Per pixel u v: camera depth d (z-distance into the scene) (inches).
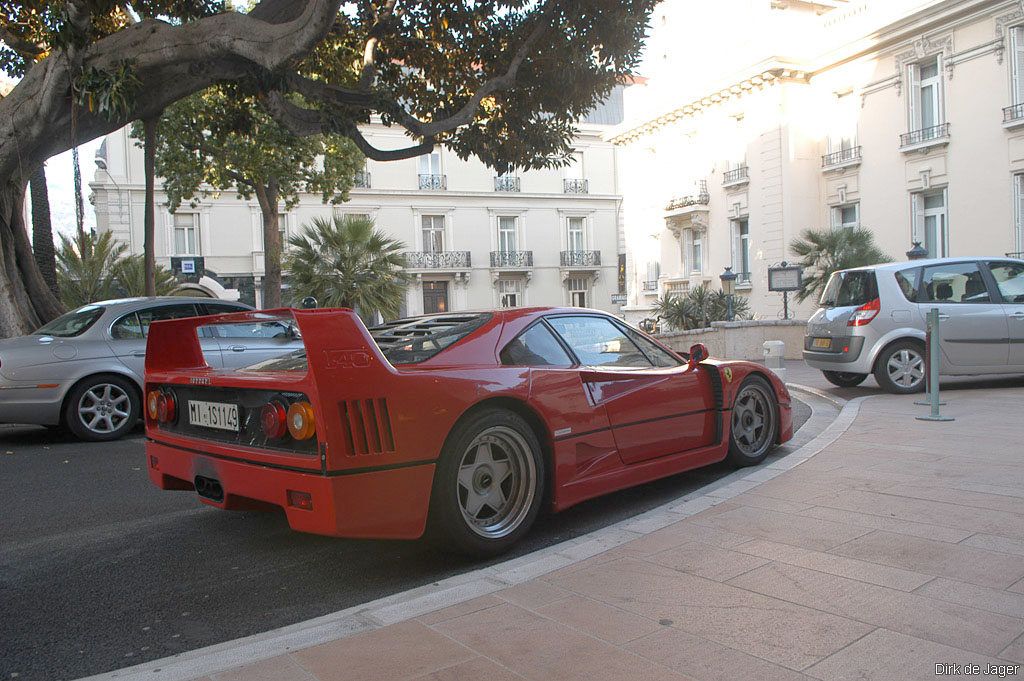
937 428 247.0
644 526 150.1
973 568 119.3
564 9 392.5
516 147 459.5
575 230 1642.5
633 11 398.3
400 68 469.7
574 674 89.4
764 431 214.1
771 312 964.0
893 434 239.1
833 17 919.0
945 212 804.6
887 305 347.9
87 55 354.6
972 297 356.2
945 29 782.5
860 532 140.1
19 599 128.8
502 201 1556.3
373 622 107.4
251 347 310.5
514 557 143.2
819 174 948.6
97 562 148.3
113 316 299.4
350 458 118.8
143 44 350.0
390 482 123.0
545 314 166.7
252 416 134.9
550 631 102.0
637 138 1254.9
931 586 112.5
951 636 95.8
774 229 958.4
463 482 137.7
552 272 1609.3
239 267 1325.0
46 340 282.8
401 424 124.6
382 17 401.1
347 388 120.0
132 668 96.3
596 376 163.0
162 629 115.2
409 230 1480.1
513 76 397.4
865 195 884.0
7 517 183.2
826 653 92.3
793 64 932.0
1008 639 94.5
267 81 346.9
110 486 215.0
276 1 374.9
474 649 97.4
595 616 106.7
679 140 1151.0
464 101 476.1
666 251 1193.4
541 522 167.2
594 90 434.0
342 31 464.4
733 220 1045.2
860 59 882.8
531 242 1588.3
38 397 273.0
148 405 163.8
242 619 118.5
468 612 109.9
